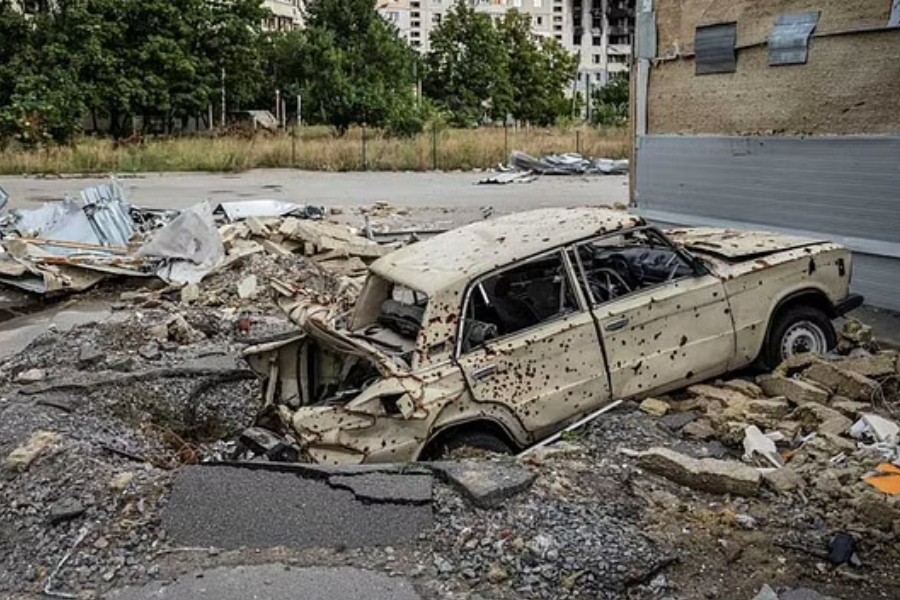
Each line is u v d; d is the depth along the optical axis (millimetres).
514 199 23734
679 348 6188
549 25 108938
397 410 5184
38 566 4422
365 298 6258
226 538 4480
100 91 44094
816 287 6887
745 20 11547
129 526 4629
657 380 6117
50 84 42062
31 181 30188
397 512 4516
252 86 51125
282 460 5445
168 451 6203
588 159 36156
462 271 5602
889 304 9891
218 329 9344
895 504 4461
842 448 5238
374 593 3975
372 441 5184
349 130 46656
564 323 5742
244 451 5684
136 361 7941
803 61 10711
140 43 46000
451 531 4402
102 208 14812
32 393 7004
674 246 6359
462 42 63312
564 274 5871
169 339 8820
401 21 107500
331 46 50781
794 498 4719
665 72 13234
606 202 22469
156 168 34844
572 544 4223
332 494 4676
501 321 5742
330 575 4137
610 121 65250
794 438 5625
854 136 10117
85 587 4203
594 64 111250
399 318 5871
